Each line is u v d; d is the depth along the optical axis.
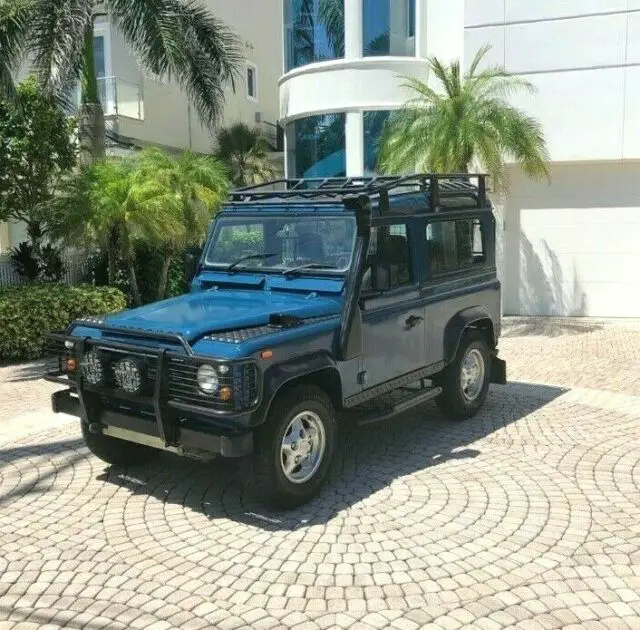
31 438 6.93
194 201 12.38
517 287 14.53
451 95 11.67
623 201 13.71
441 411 7.15
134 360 4.86
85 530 4.85
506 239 14.44
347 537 4.65
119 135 18.53
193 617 3.77
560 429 6.92
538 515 4.93
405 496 5.31
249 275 6.07
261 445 4.81
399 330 5.99
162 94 20.50
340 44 14.86
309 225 5.76
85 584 4.14
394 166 11.66
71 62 12.39
